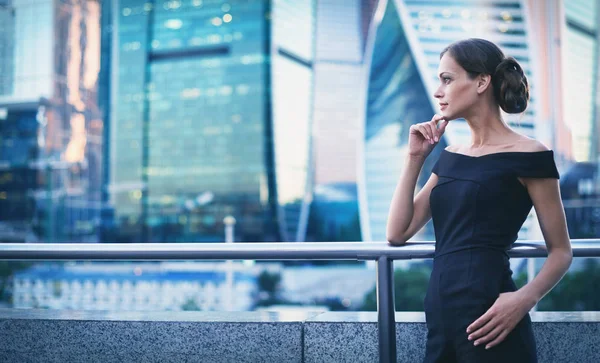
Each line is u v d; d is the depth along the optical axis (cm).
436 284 147
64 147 10581
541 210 144
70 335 204
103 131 10244
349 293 8012
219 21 9969
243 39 9812
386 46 9244
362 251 172
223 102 9738
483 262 142
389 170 9175
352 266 8100
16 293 7938
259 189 9431
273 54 9675
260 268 8069
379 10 9325
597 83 9794
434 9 8706
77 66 11050
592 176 9200
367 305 6988
